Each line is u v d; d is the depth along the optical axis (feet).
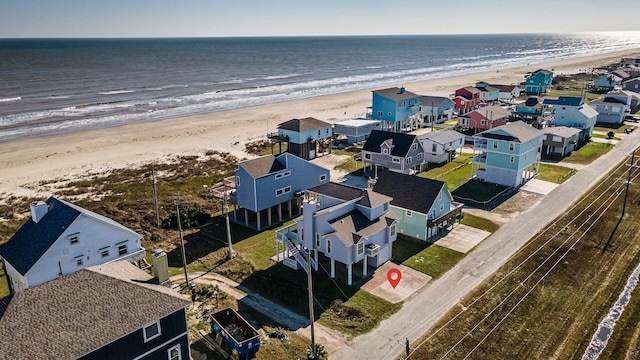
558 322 103.14
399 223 152.56
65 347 68.49
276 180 161.27
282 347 96.94
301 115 377.91
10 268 108.37
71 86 539.70
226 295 117.70
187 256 140.26
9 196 193.36
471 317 105.40
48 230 108.47
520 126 206.80
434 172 219.20
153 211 174.70
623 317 104.99
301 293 117.60
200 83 597.52
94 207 179.83
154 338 79.20
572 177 207.82
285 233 134.62
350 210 128.16
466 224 159.33
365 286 120.67
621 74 491.72
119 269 92.89
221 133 313.53
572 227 152.97
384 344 97.50
